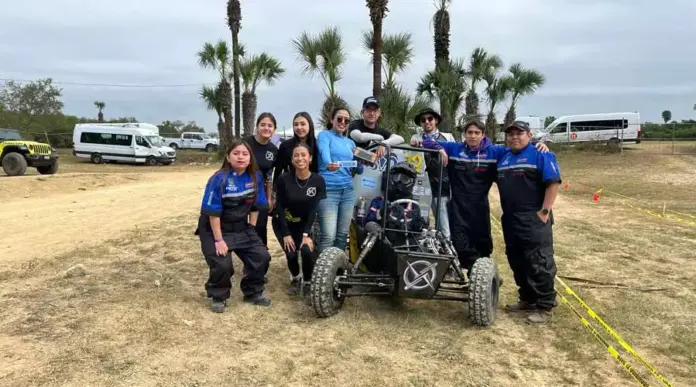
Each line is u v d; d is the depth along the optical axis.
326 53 15.66
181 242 7.71
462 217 5.39
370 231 5.02
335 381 3.64
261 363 3.88
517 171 4.88
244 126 30.31
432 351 4.17
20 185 14.30
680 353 4.20
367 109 5.98
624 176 20.31
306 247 5.21
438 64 20.58
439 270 4.52
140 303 5.00
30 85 47.47
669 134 37.69
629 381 3.71
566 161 25.92
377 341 4.34
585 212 11.78
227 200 4.96
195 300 5.19
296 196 5.13
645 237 8.79
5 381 3.48
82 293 5.27
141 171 25.56
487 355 4.12
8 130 19.73
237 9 29.55
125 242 7.66
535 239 4.84
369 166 5.40
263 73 29.97
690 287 5.95
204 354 4.00
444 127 20.34
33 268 6.18
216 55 30.62
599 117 31.36
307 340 4.32
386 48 16.19
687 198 14.30
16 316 4.61
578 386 3.64
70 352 3.93
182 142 44.19
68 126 45.94
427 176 5.50
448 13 20.39
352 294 4.92
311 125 5.54
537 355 4.14
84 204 11.90
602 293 5.71
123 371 3.67
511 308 5.16
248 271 5.13
